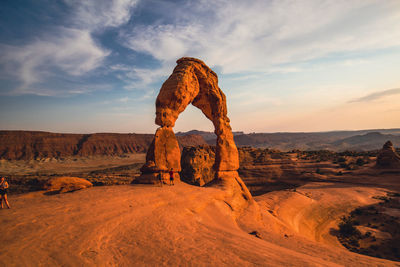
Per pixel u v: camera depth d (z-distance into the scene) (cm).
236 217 1823
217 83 2659
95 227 848
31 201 1177
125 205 1174
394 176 6631
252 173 8750
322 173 8088
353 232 3441
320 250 1259
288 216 3675
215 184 2288
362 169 7700
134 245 754
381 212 4378
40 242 688
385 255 2764
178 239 848
